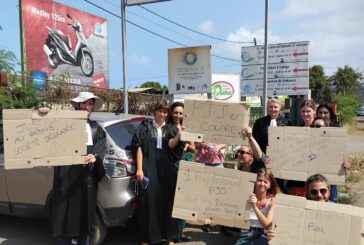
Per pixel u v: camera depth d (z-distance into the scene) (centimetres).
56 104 1137
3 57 1045
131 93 1429
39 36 1588
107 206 501
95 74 2003
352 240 344
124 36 1033
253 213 456
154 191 497
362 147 1931
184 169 423
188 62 1061
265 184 444
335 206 353
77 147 427
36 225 648
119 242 568
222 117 451
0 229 629
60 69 1717
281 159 454
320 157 442
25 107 1032
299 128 450
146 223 497
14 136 417
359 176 1045
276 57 1434
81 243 447
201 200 419
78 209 441
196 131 457
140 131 505
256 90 1471
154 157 502
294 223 360
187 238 575
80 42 1872
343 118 3497
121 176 506
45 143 421
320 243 352
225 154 1037
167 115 523
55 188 448
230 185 414
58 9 1712
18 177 570
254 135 547
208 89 1048
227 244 562
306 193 424
